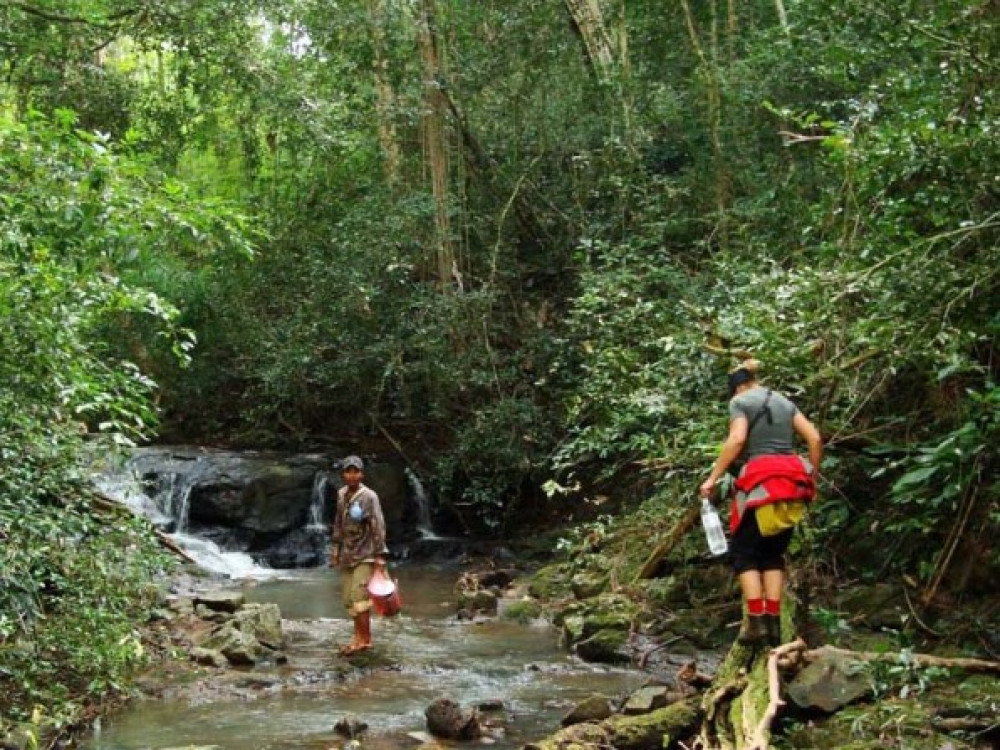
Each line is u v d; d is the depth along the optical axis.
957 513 6.57
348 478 8.34
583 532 12.29
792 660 5.55
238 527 14.14
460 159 15.68
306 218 17.09
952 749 4.70
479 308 14.59
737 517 5.65
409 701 6.93
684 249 14.13
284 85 13.86
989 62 6.54
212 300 17.09
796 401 7.48
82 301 5.94
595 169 15.63
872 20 8.63
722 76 13.44
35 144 5.51
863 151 6.50
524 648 8.48
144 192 5.86
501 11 15.56
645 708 5.97
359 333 15.16
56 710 6.18
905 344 6.47
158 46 13.75
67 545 6.95
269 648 8.20
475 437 13.98
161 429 18.05
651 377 8.95
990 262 6.43
